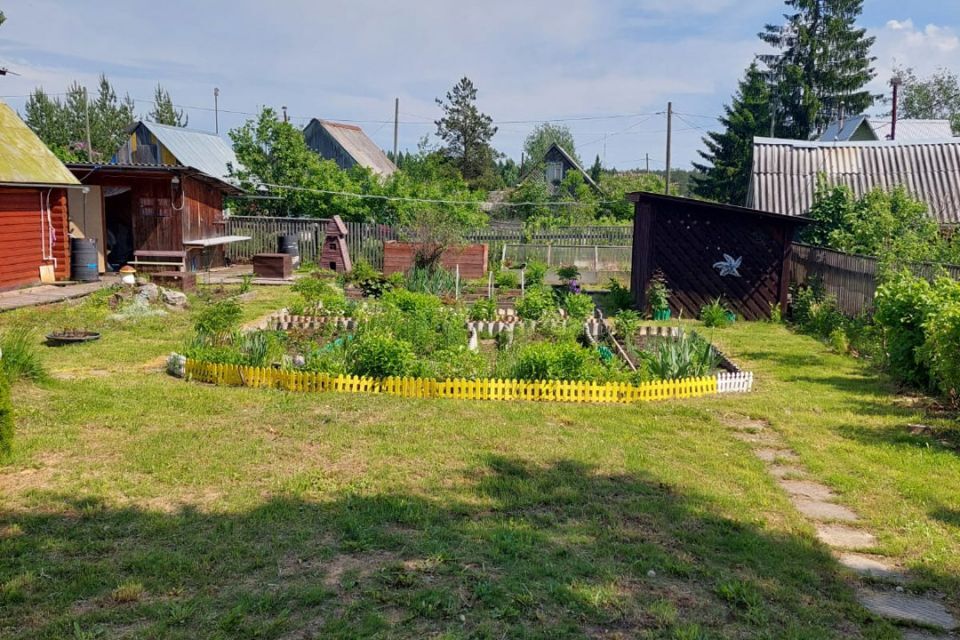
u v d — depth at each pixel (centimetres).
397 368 966
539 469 673
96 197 2297
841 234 1803
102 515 547
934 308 997
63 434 734
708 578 473
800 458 740
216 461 668
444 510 570
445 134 7294
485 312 1562
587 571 471
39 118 5538
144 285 1602
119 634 390
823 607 446
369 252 2802
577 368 976
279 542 503
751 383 1036
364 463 675
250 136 3228
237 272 2503
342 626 399
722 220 1695
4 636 386
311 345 1167
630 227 3391
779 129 5403
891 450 760
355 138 5853
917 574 500
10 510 552
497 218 4516
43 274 1872
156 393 905
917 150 2295
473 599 431
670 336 1377
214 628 396
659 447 760
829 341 1409
